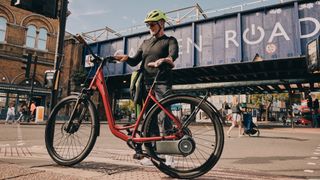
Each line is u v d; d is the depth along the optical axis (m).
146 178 2.44
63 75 26.11
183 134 2.53
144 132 2.61
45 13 3.76
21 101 22.72
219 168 3.30
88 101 2.97
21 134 8.65
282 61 15.59
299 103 44.00
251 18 15.80
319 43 4.63
